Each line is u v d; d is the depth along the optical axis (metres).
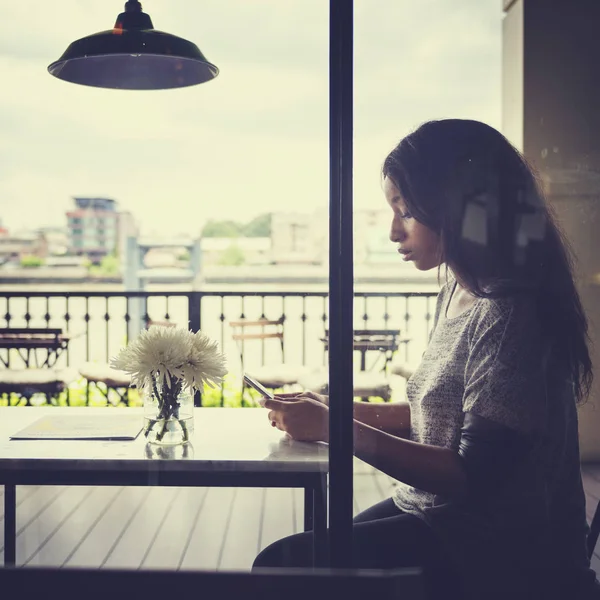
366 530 1.24
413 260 1.30
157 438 1.45
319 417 1.44
